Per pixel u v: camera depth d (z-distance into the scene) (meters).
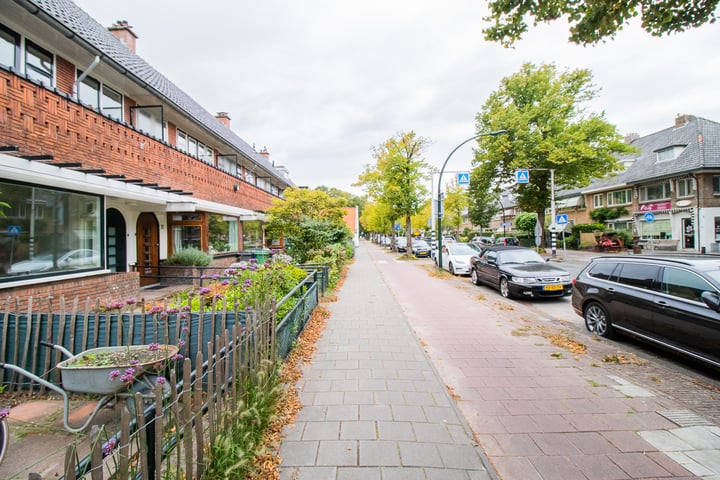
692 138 26.78
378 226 49.19
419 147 24.39
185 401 2.05
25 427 3.36
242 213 16.20
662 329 5.18
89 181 6.80
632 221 30.48
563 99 26.34
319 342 5.86
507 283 10.27
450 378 4.51
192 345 4.12
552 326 7.26
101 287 7.58
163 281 11.48
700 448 3.02
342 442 3.01
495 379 4.48
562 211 39.94
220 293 4.95
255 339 3.23
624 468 2.76
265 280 5.38
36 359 4.14
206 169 13.17
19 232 6.02
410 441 3.03
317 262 11.38
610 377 4.54
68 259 6.99
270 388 3.57
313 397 3.86
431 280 13.98
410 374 4.52
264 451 2.76
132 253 10.77
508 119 26.44
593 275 6.80
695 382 4.43
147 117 11.20
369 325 6.95
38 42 7.39
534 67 28.06
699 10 4.60
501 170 29.69
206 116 18.58
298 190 14.23
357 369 4.68
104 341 4.17
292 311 4.94
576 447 3.03
